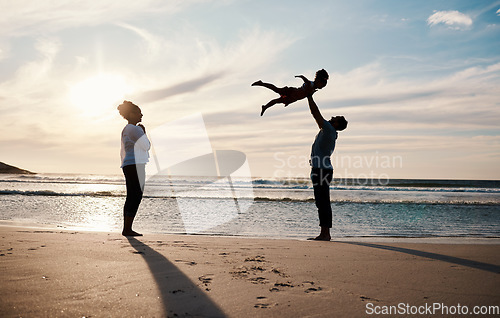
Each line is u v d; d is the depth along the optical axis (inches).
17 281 76.8
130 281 80.7
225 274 90.8
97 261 99.2
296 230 255.3
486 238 217.6
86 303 65.4
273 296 74.1
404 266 106.1
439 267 105.2
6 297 66.4
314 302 71.2
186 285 79.5
